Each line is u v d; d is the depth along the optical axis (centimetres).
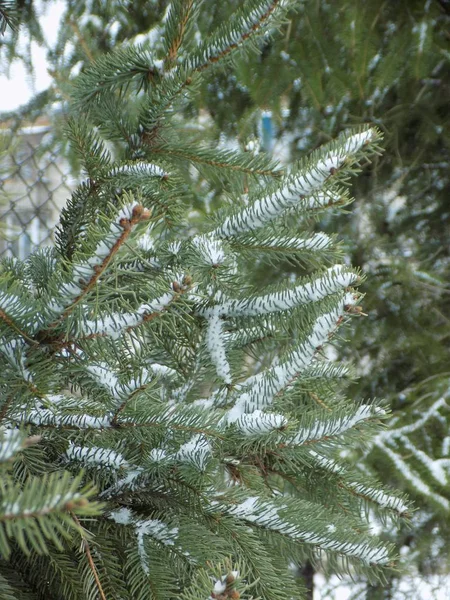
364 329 275
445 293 287
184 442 104
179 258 106
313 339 104
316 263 112
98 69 114
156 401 108
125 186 110
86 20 232
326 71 246
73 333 94
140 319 94
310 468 116
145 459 105
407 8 241
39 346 95
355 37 236
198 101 247
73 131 112
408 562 227
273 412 106
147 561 102
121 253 97
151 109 113
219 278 106
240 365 118
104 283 92
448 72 263
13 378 94
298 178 104
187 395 115
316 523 108
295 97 262
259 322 112
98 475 105
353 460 219
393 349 276
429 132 266
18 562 104
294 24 236
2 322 92
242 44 112
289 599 105
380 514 116
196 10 113
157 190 110
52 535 79
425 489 213
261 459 112
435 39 245
